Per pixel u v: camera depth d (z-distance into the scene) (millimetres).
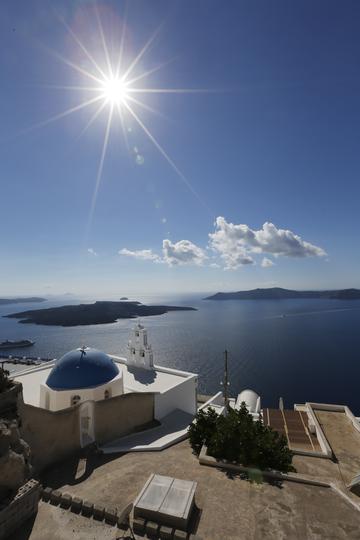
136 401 23797
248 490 13555
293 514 11984
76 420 19281
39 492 11750
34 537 10469
